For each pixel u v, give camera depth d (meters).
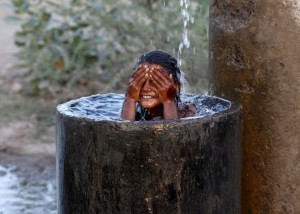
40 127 8.95
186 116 4.35
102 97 4.81
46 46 9.76
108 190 4.07
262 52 4.66
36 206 6.87
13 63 11.11
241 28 4.74
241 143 4.42
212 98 4.66
